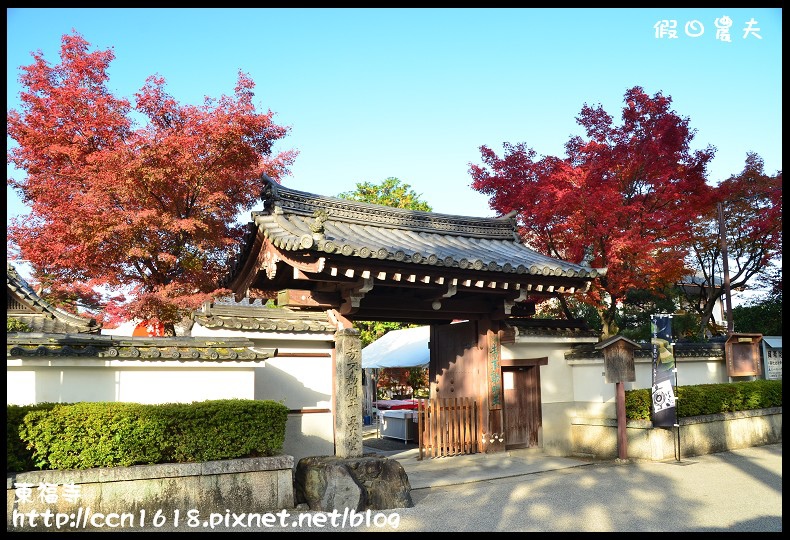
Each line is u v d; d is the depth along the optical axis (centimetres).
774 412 1474
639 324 2219
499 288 1112
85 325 1434
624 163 1415
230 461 793
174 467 757
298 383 1073
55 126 1210
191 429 783
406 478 871
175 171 1186
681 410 1259
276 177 1304
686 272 1580
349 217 1141
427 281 1008
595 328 2119
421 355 1823
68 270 1257
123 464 744
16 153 1190
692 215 1436
